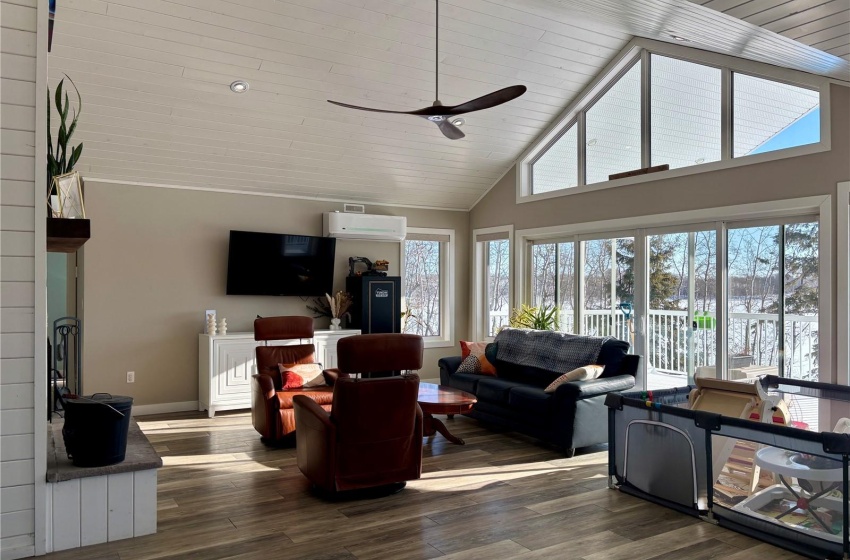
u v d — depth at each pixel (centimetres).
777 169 498
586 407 488
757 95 520
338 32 513
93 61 493
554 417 497
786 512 320
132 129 570
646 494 386
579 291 691
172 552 305
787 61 423
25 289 295
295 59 532
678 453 366
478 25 535
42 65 296
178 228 657
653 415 381
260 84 552
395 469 395
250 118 593
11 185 291
